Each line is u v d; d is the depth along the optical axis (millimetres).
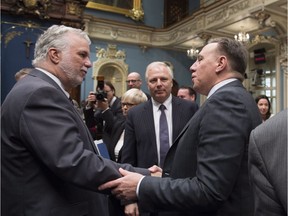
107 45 11336
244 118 1218
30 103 1201
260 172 762
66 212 1257
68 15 7625
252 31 9602
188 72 12688
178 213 1406
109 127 3113
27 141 1189
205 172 1192
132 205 1458
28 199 1212
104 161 1309
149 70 2373
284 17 7910
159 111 2359
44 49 1387
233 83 1368
